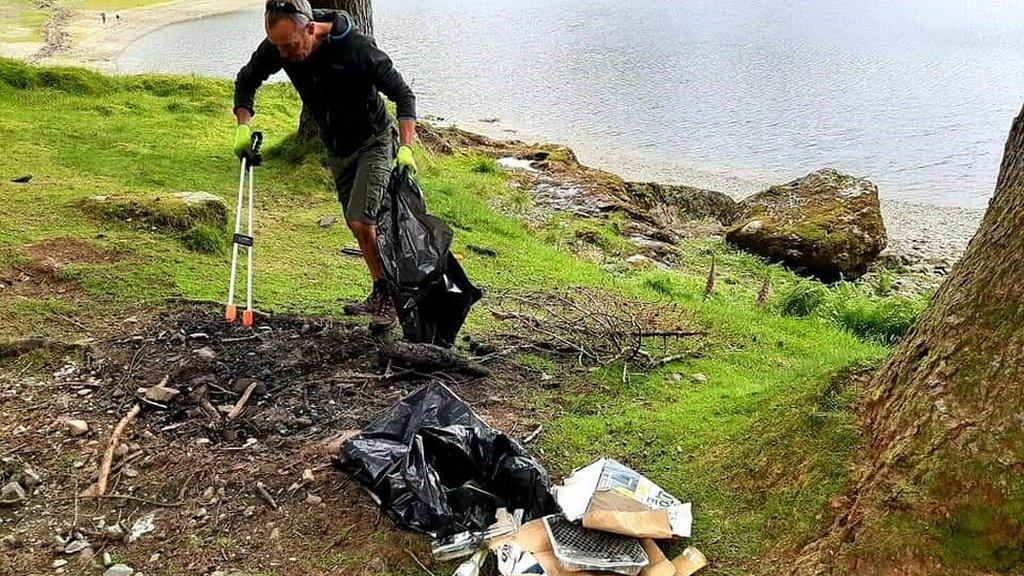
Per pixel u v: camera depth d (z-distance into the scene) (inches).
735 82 1177.4
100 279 205.2
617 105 1021.8
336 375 168.6
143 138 386.9
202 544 119.0
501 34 1720.0
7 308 182.5
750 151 823.7
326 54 169.6
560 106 1007.6
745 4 2310.5
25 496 127.6
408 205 174.6
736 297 319.3
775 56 1419.8
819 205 446.9
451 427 129.7
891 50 1486.2
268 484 131.3
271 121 459.5
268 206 311.7
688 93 1098.1
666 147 835.4
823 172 480.1
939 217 611.2
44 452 137.9
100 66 1178.6
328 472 133.8
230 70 1186.6
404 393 163.8
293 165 361.4
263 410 153.2
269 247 260.7
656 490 125.5
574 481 127.6
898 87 1149.1
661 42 1588.3
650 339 215.5
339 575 113.7
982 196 679.7
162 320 186.7
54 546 118.0
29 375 160.6
